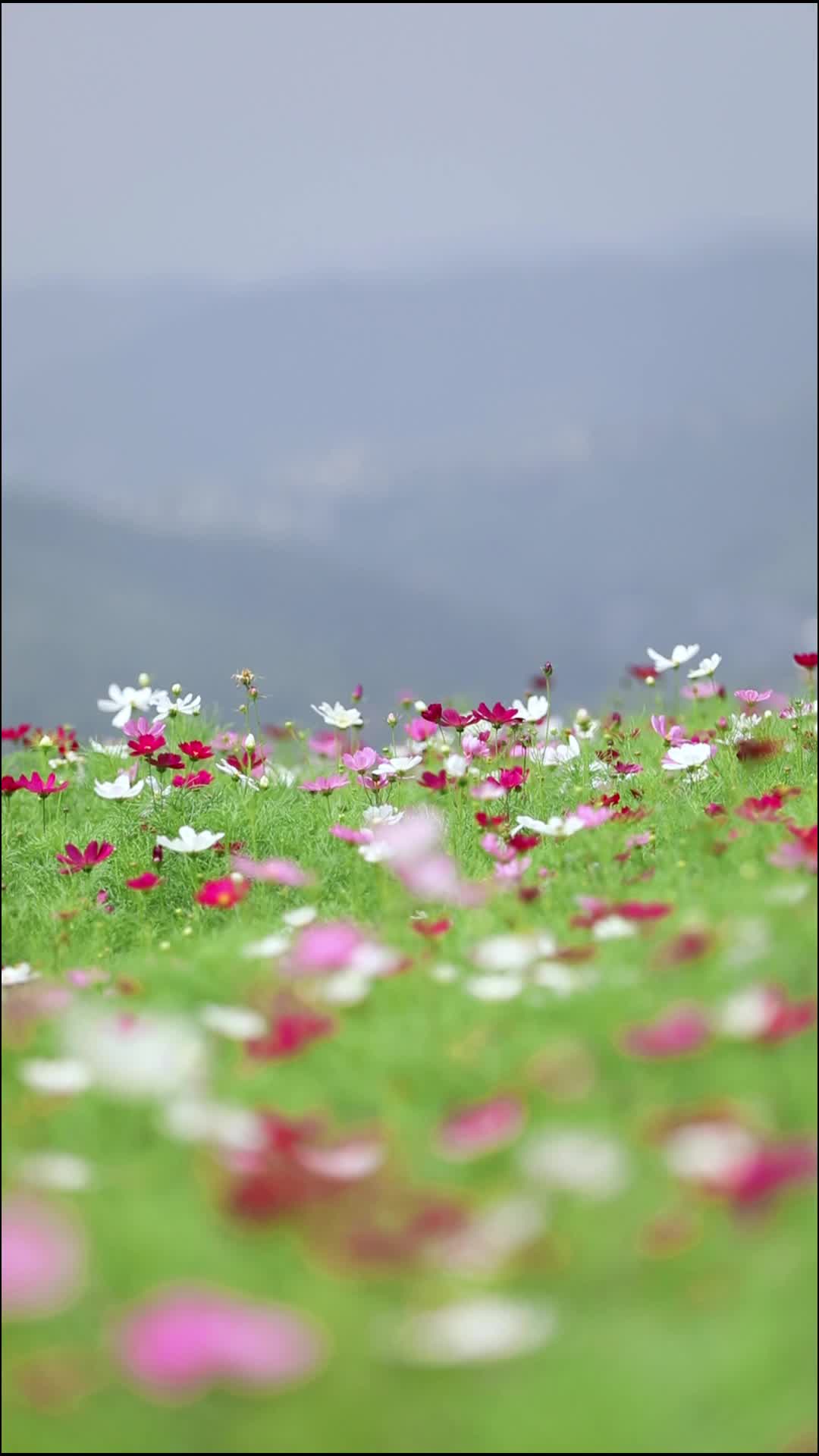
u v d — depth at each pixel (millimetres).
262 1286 2629
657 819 6719
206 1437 2352
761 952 3854
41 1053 4000
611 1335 2518
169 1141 3215
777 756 7246
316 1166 2910
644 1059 3430
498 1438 2330
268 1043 3648
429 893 5492
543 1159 2861
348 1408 2367
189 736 9812
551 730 7926
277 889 7016
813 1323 2570
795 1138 3055
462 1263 2633
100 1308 2588
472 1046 3652
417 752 8336
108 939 6660
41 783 7953
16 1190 3078
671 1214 2811
